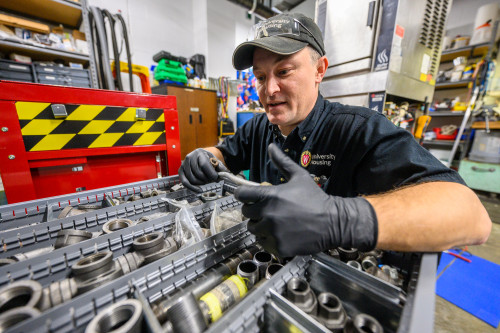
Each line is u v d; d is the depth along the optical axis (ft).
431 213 1.22
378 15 4.12
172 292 1.29
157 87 9.37
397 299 1.12
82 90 3.13
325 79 5.25
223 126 11.85
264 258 1.65
